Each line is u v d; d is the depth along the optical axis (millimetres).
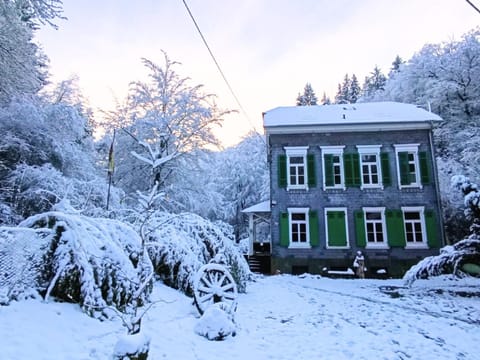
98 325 5184
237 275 11219
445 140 25578
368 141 21000
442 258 13531
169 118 18828
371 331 7027
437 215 19578
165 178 18703
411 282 13945
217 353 5246
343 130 21062
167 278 9148
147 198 9086
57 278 5469
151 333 5500
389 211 19938
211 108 19500
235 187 35031
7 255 5164
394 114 21594
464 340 6422
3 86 12984
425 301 10586
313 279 17406
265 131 21750
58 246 5770
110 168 10727
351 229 20078
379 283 15781
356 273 19109
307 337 6484
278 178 21094
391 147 20781
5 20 11531
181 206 18641
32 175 12477
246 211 22922
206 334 5961
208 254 10406
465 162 21891
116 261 6172
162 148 18734
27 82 13820
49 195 12164
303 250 20062
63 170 14648
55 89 17500
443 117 26203
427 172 20156
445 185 21938
